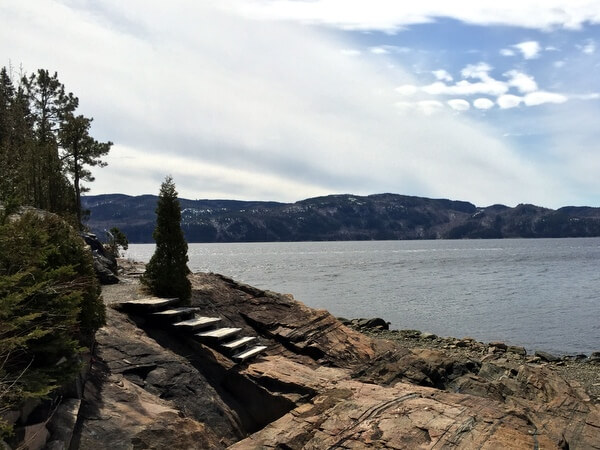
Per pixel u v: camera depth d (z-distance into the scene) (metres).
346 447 8.30
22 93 45.62
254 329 14.41
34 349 7.13
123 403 8.46
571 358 23.86
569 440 10.47
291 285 60.84
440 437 8.52
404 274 78.19
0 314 6.06
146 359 10.34
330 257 143.62
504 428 8.95
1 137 36.00
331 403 10.20
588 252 155.50
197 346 11.59
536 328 32.66
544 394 13.59
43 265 8.82
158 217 13.84
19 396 6.14
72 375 7.46
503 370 15.57
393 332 26.92
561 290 54.50
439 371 13.89
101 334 10.68
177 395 9.77
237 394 10.89
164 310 12.59
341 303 44.75
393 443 8.33
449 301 45.81
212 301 14.88
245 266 101.00
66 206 37.94
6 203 8.12
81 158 41.97
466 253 158.62
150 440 7.67
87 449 7.05
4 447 5.55
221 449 8.48
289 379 11.18
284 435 8.92
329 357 13.45
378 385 11.84
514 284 61.41
